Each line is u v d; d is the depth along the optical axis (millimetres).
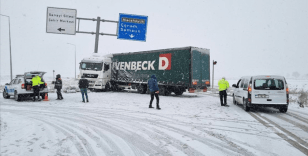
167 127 7262
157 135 6297
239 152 4945
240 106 12766
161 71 19266
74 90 21953
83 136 6164
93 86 22375
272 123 8062
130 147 5258
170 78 18531
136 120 8391
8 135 6246
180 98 17344
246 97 10852
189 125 7559
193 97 18547
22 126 7363
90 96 18125
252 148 5227
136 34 21188
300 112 10984
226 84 12492
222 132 6660
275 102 10430
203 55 18312
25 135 6238
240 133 6562
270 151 5031
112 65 24031
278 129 7121
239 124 7797
